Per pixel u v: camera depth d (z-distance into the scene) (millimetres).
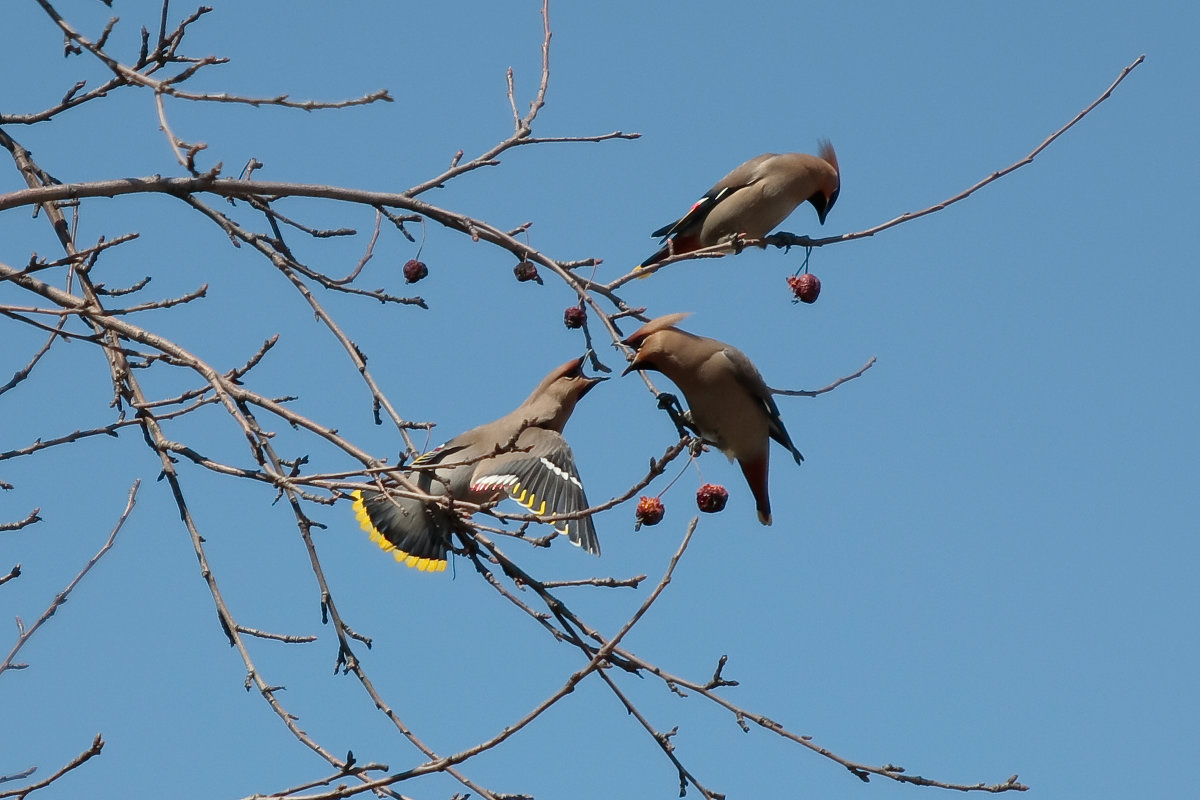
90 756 8016
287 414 9906
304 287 10641
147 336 10148
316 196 10836
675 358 12906
